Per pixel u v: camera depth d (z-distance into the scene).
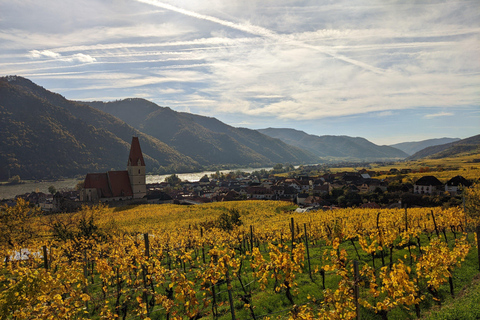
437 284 16.84
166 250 30.67
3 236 38.88
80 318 13.75
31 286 11.28
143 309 15.38
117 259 21.70
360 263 24.36
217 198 150.38
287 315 17.70
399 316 16.58
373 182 131.88
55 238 38.88
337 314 11.97
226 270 13.98
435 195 92.31
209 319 18.17
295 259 16.03
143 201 123.75
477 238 21.22
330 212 55.31
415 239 31.08
